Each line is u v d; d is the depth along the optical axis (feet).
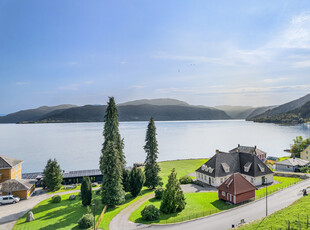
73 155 472.44
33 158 444.14
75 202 171.12
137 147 550.36
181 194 139.64
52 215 144.05
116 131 188.55
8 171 199.72
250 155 208.95
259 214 124.36
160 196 166.09
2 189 180.75
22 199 183.73
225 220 119.14
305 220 94.79
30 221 135.03
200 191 180.75
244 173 201.36
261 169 197.77
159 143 622.13
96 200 167.43
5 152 510.17
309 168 248.11
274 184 195.83
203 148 529.45
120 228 116.47
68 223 128.26
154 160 198.70
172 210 135.54
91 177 253.85
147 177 196.13
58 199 172.65
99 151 517.55
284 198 148.77
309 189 164.66
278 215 108.99
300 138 340.18
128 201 164.45
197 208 141.08
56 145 617.21
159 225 117.70
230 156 213.25
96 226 119.24
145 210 127.34
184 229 110.83
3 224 132.98
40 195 196.85
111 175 150.92
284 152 451.53
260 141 623.77
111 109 184.55
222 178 193.47
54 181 209.56
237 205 141.90
